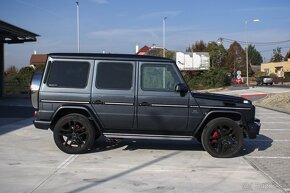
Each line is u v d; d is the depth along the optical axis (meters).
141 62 9.61
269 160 9.25
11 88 41.34
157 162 8.91
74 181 7.32
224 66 81.19
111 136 9.67
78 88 9.59
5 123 15.45
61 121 9.62
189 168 8.41
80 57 9.66
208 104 9.52
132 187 7.01
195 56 62.97
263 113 20.94
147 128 9.59
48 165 8.51
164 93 9.50
